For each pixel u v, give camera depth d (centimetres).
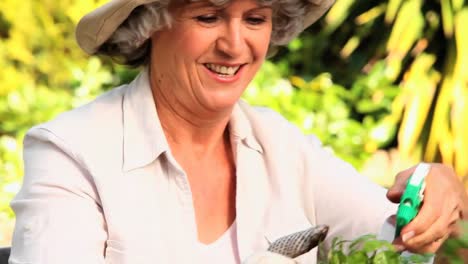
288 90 815
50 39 866
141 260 324
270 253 268
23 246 324
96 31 347
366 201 364
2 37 879
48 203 327
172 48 338
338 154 796
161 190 338
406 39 809
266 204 356
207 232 350
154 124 342
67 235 320
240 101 371
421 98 820
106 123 343
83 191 330
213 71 338
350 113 851
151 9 333
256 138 365
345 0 809
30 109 809
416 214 309
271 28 348
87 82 828
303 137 375
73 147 332
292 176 365
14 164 732
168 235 333
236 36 330
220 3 323
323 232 271
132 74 844
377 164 820
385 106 833
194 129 351
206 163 355
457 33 804
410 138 809
